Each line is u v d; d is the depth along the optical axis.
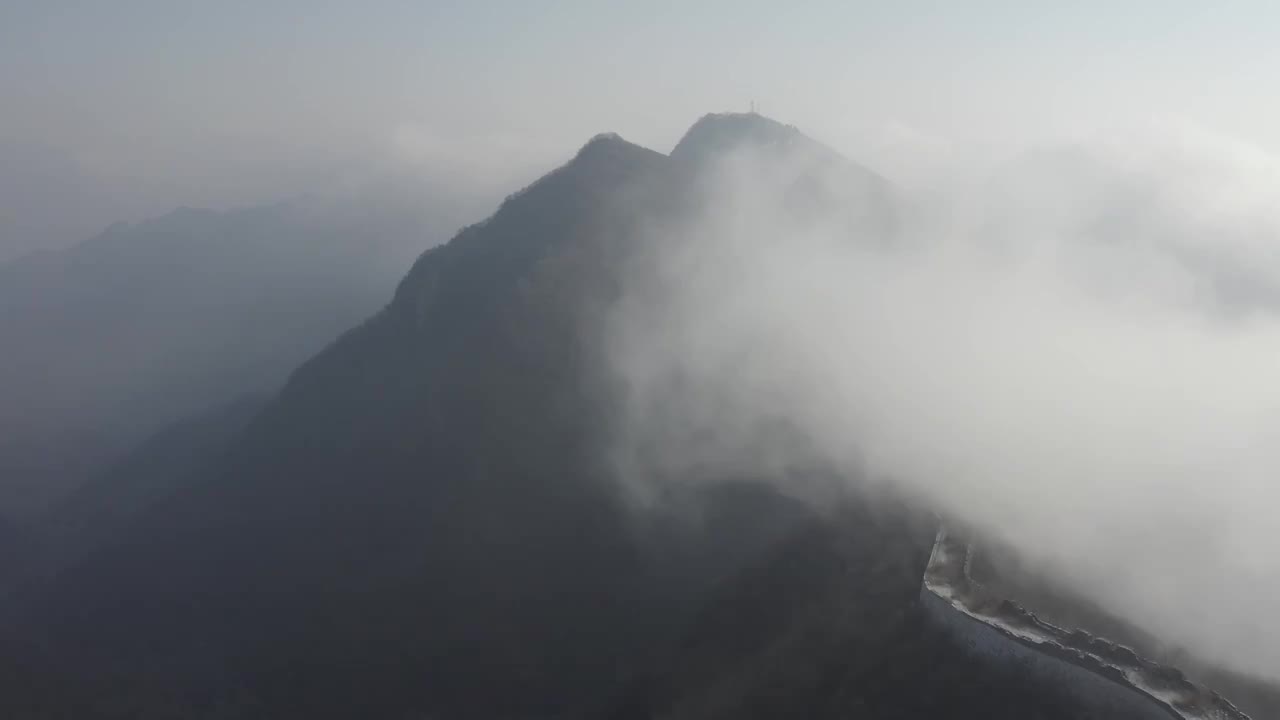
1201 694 53.47
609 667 84.12
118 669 105.06
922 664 60.31
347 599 100.12
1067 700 55.00
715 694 68.31
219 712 93.62
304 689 92.81
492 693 86.06
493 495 102.56
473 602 94.31
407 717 86.25
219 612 109.25
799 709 62.03
